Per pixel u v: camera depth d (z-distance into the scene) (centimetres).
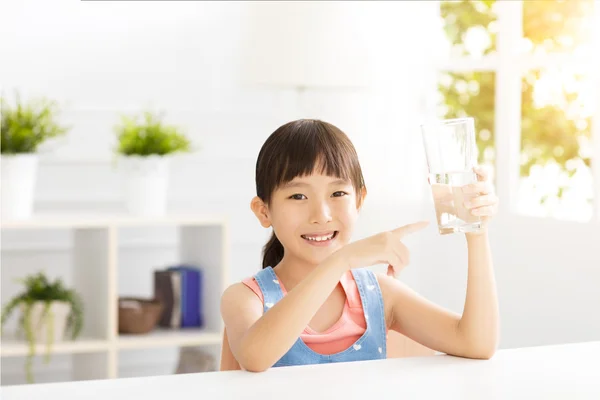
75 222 280
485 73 371
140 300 307
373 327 137
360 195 139
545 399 90
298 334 112
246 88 350
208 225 310
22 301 284
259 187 137
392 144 333
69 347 282
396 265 118
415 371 104
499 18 304
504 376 101
